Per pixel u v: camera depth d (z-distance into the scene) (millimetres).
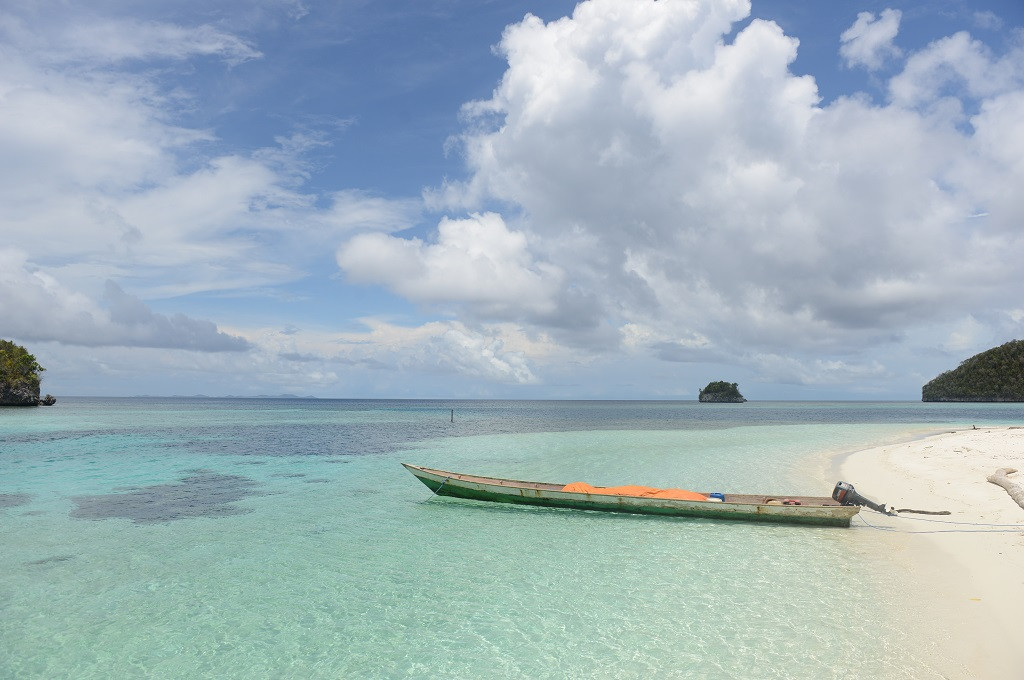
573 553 15094
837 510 16938
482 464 32938
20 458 34969
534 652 9648
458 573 13648
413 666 9297
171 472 29375
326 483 26016
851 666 8758
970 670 8469
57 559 14875
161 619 11211
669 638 10000
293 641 10258
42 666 9469
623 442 46250
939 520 16906
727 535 16562
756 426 69062
